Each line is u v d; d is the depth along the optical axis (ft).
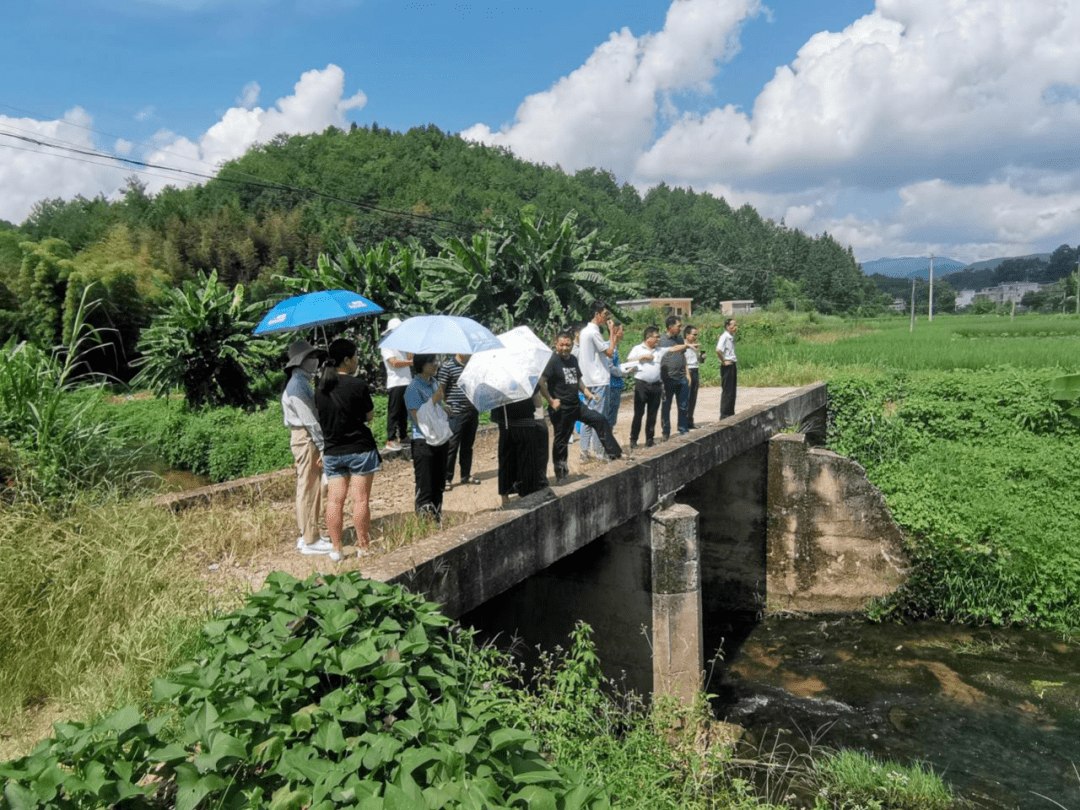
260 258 255.29
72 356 25.50
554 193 486.79
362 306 23.04
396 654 11.55
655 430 42.24
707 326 163.12
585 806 9.57
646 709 28.71
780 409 46.96
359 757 9.43
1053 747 28.68
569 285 81.41
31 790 8.09
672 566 29.84
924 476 49.60
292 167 426.10
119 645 14.79
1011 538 42.45
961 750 28.60
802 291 467.11
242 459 48.21
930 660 37.14
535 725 17.67
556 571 31.83
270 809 9.02
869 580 43.39
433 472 23.11
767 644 40.37
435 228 284.41
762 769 27.02
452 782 9.19
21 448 21.71
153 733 9.27
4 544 17.33
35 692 14.12
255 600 12.06
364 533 20.36
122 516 20.02
